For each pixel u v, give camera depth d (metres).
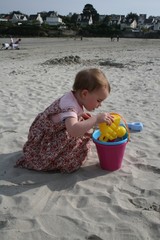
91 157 1.42
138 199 1.09
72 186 1.17
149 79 3.81
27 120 2.03
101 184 1.19
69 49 11.15
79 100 1.21
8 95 2.84
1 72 4.47
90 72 1.18
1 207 1.04
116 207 1.04
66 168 1.26
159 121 2.04
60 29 31.61
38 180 1.21
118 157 1.27
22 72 4.46
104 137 1.29
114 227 0.95
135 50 10.77
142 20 55.41
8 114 2.17
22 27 28.09
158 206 1.05
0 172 1.29
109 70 4.75
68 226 0.95
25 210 1.03
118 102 2.60
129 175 1.26
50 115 1.24
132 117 2.14
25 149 1.31
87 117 1.28
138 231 0.93
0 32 28.14
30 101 2.61
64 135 1.22
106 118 1.23
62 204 1.06
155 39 26.73
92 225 0.96
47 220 0.98
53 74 4.29
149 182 1.21
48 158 1.24
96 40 22.12
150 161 1.39
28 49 11.29
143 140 1.67
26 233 0.92
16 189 1.15
